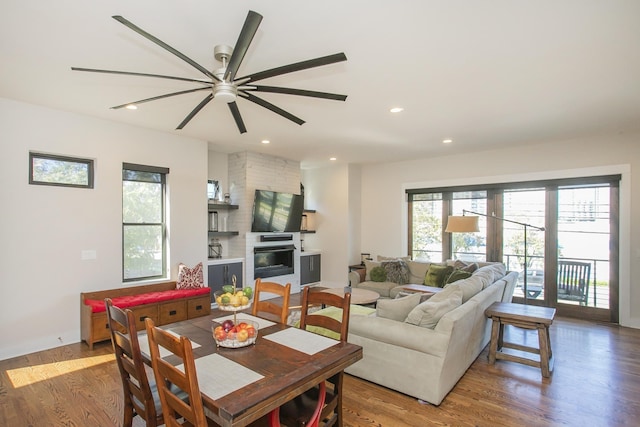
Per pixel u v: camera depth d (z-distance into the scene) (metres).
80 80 2.98
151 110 3.81
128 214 4.50
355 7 1.95
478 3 1.91
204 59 2.59
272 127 4.46
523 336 4.26
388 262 5.94
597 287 5.02
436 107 3.67
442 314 2.76
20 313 3.56
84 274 4.00
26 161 3.61
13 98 3.44
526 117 4.02
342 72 2.81
